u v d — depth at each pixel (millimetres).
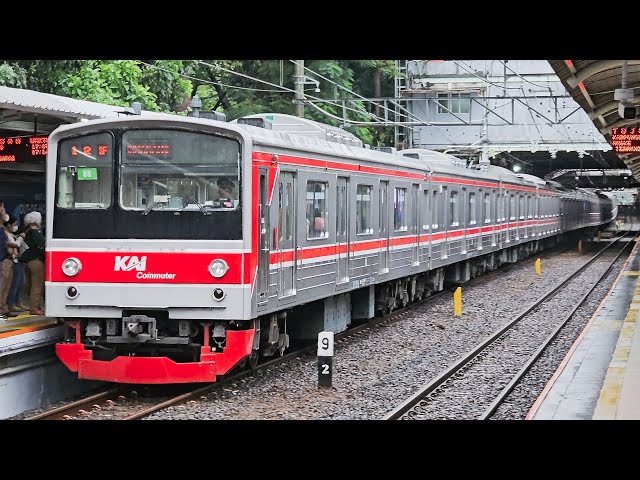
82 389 14289
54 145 13398
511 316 23203
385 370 15453
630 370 14164
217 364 13125
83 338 13555
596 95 21391
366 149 20000
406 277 23656
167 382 13039
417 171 23484
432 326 21078
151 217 13148
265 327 14805
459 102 49000
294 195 15156
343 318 18984
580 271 38656
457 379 14789
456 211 28234
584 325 21953
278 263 14422
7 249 14297
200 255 13039
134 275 13102
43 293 14922
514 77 48312
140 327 13117
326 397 13172
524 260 45594
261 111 37406
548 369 15984
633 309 23359
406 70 48531
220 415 11922
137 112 14719
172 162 13195
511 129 48750
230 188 13086
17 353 12742
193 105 14570
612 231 89562
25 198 16984
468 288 30375
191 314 13039
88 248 13227
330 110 40000
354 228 18500
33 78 28016
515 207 39094
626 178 72875
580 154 48125
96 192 13289
